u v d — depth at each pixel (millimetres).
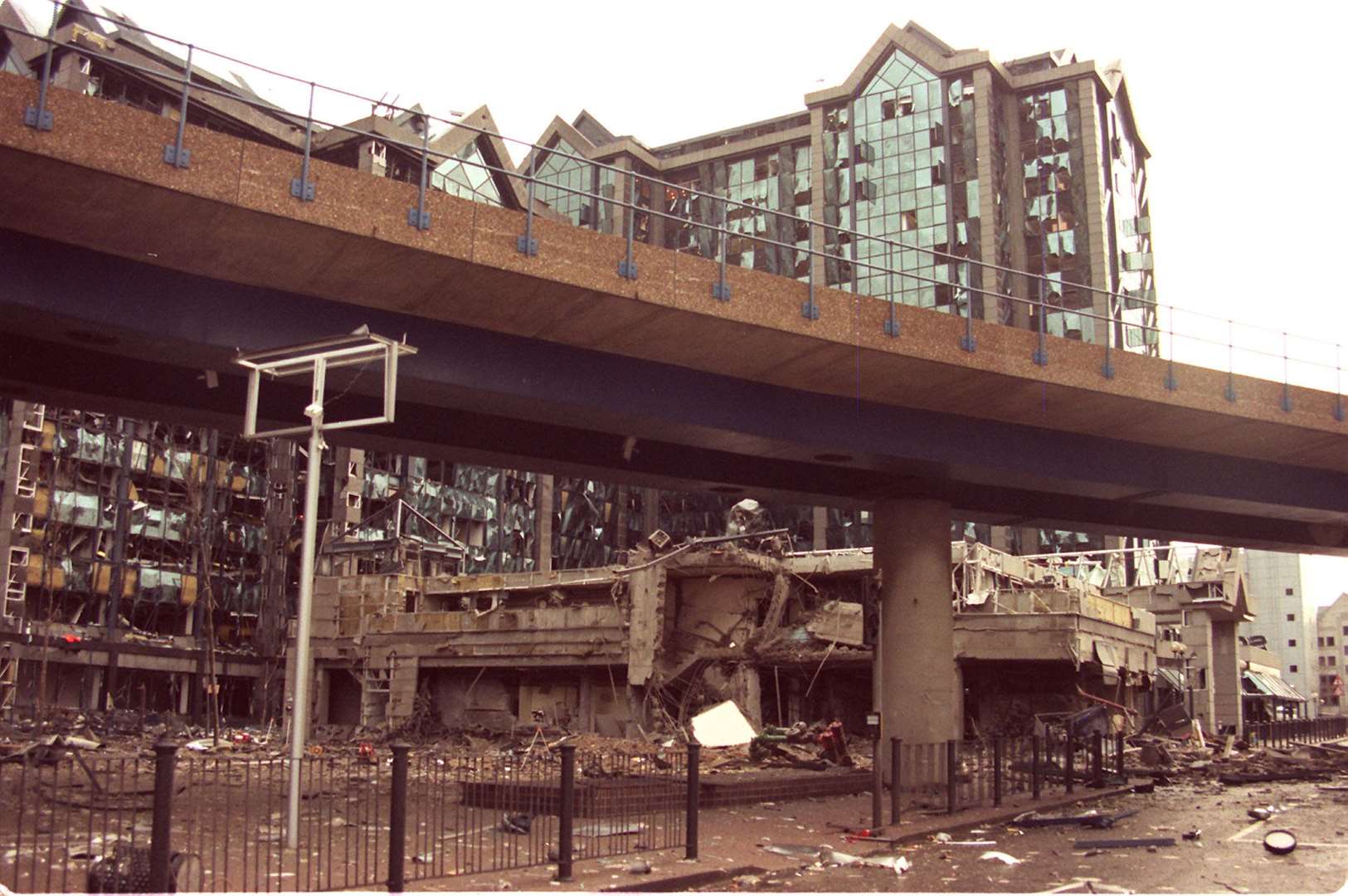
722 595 53125
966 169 109438
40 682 68562
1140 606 67875
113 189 16859
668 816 15945
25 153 15867
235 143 17500
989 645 49969
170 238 18312
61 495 72625
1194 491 30125
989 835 18891
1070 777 26062
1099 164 108750
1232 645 66750
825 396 25938
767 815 20594
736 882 13500
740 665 50281
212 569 80375
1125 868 14844
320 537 84812
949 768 21234
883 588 29312
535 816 17906
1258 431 28281
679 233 124250
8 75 15938
